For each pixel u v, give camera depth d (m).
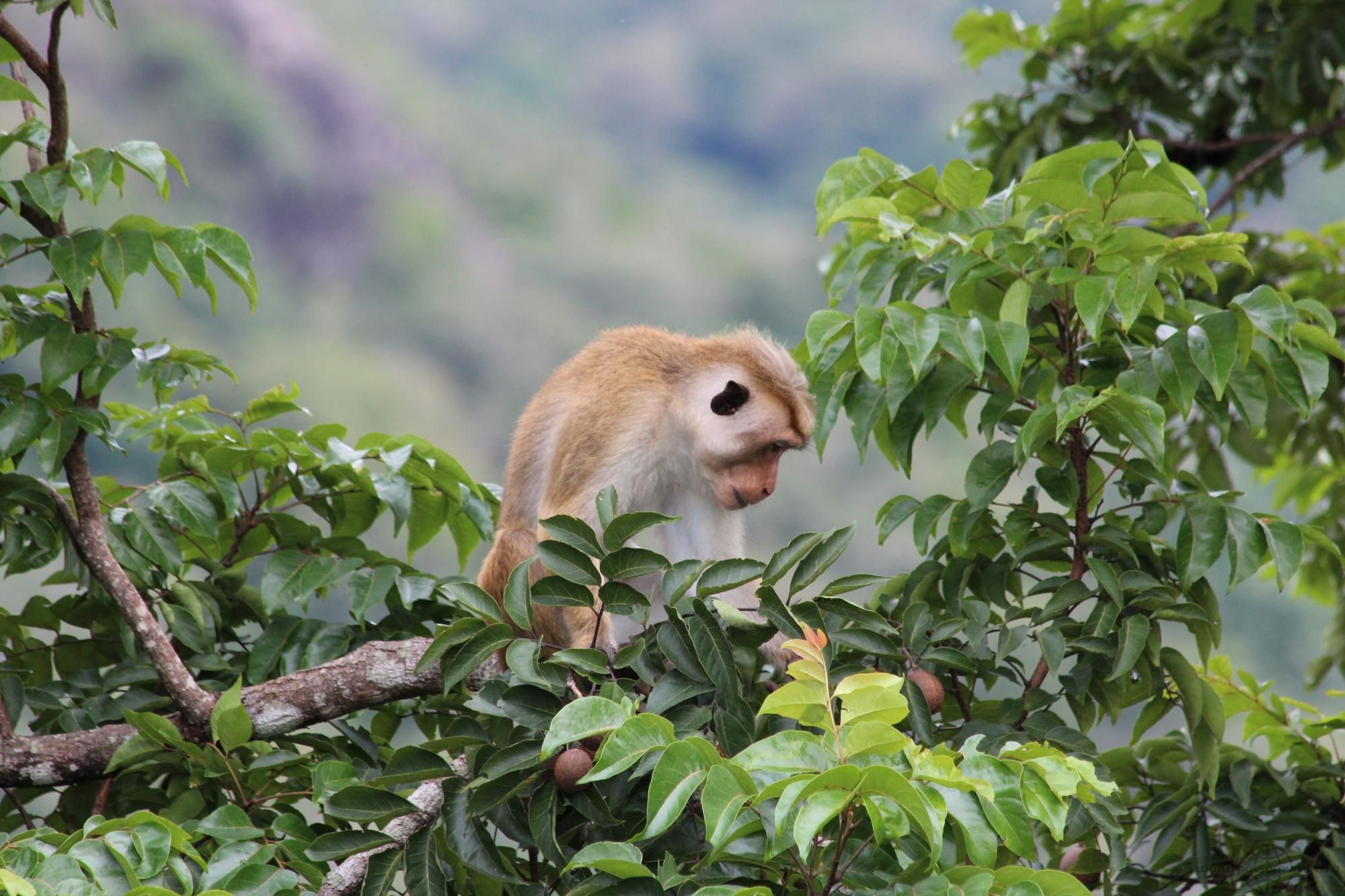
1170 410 13.23
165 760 7.96
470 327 47.75
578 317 50.56
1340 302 14.27
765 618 7.45
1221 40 15.17
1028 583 12.34
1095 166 7.82
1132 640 7.57
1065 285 8.20
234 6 51.06
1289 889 8.68
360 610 8.61
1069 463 8.58
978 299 9.12
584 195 57.62
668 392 10.31
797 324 53.25
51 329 8.18
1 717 7.95
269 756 7.80
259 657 8.75
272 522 9.44
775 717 7.15
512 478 10.62
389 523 30.12
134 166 7.95
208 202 46.00
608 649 8.57
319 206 47.47
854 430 8.38
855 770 5.12
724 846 5.55
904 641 7.70
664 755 5.50
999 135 15.48
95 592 8.90
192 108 45.56
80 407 8.34
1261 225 44.19
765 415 10.19
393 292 46.75
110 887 6.30
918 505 8.55
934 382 8.30
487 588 9.97
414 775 6.96
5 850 6.30
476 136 58.00
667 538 11.03
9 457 8.09
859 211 8.58
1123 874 8.88
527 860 8.20
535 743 6.89
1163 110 15.12
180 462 9.52
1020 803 5.49
